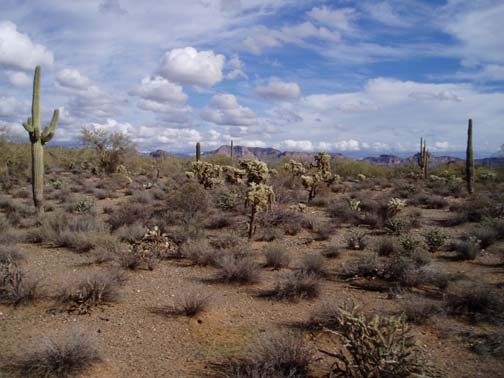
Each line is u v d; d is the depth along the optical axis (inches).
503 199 725.3
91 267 360.5
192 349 219.9
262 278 347.9
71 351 193.0
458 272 359.3
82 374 189.8
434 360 206.1
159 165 1737.2
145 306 279.9
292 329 245.3
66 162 1694.1
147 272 359.9
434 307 263.9
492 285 319.3
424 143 1587.1
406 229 536.4
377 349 163.3
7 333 230.7
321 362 202.8
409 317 256.5
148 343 226.4
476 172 1405.0
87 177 1400.1
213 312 271.3
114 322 252.4
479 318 254.1
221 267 360.8
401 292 305.9
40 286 283.4
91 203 683.4
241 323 256.2
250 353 212.1
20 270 304.8
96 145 1397.6
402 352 164.4
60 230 463.2
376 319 170.1
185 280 340.5
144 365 201.6
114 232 488.1
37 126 622.8
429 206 813.9
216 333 241.4
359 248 449.7
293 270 370.9
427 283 326.6
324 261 375.9
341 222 621.0
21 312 259.6
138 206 633.6
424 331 241.6
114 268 337.1
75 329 215.6
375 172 1744.6
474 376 190.7
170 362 205.0
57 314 258.5
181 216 585.6
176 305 275.7
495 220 537.3
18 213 615.2
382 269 350.6
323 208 765.9
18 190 926.4
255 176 669.9
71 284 294.5
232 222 564.1
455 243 445.7
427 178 1513.3
